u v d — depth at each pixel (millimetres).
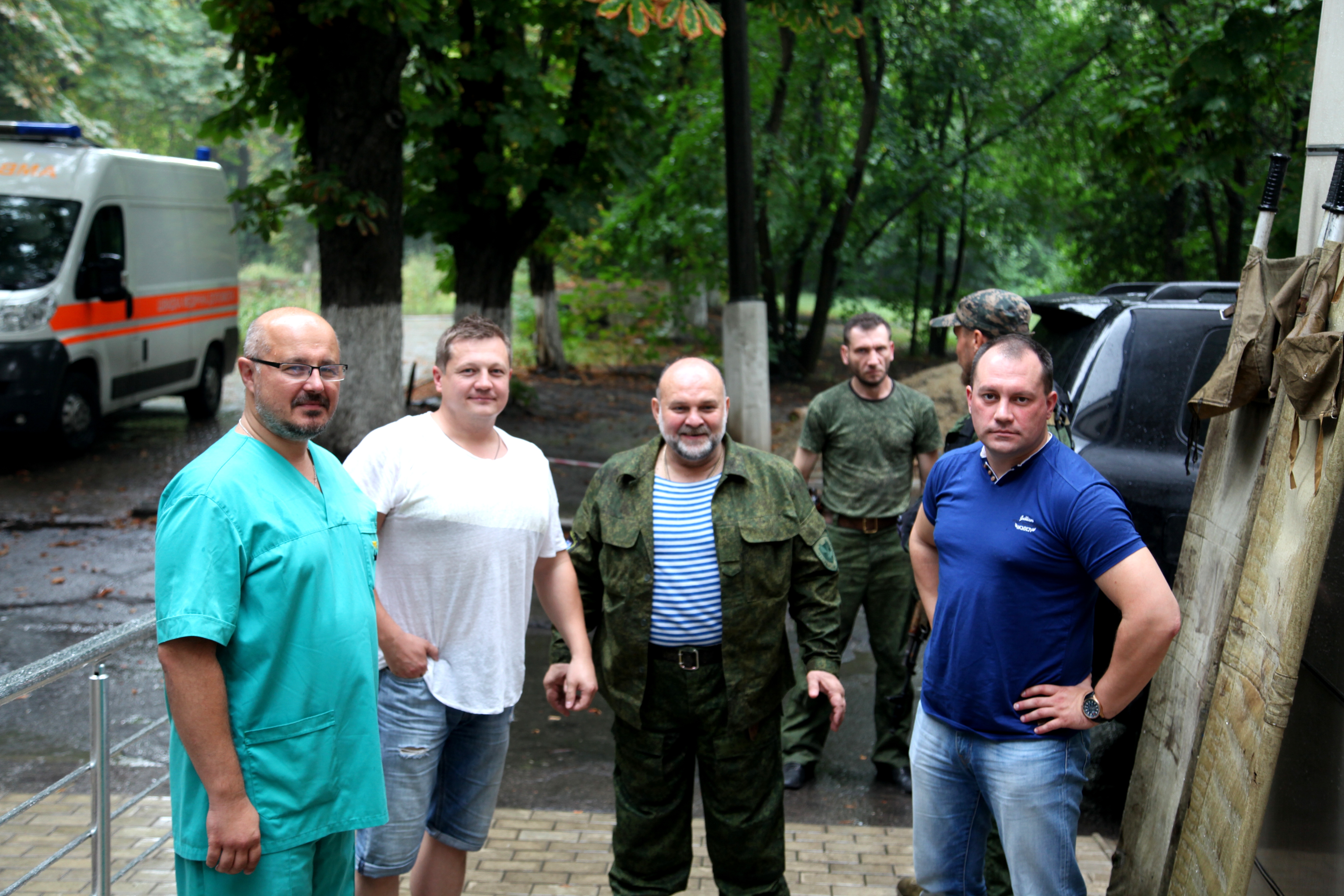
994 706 2637
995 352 2574
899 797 4578
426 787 2971
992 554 2609
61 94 23125
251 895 2227
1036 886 2643
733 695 3021
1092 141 18453
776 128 18000
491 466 2979
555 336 18156
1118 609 3967
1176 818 2635
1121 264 18703
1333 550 2424
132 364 11898
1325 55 2709
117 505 9492
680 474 3094
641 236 18562
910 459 4621
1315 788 2445
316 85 10055
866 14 16953
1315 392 2197
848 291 21500
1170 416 4160
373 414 10547
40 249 10695
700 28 6859
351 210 9898
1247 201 13203
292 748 2246
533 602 7480
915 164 19625
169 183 12711
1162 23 12930
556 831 4031
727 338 9617
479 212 12648
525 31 14805
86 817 4035
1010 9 19359
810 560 3113
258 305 25734
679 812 3189
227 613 2143
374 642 2445
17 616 6883
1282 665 2170
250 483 2230
